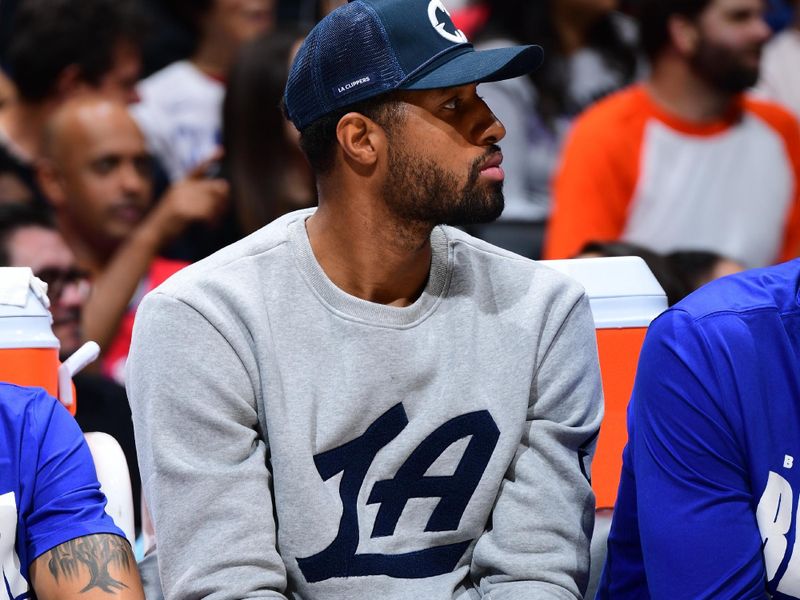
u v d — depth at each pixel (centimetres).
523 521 591
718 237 1245
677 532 550
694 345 549
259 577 561
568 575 591
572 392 614
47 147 1220
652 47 1224
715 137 1228
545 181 1395
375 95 579
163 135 1362
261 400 589
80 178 1214
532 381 612
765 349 543
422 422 589
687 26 1196
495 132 587
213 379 577
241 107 1134
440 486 591
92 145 1209
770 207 1261
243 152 1139
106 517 576
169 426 578
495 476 596
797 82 1541
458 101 584
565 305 617
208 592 559
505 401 601
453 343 603
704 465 548
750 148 1241
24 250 1002
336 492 582
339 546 576
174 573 571
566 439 609
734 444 545
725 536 544
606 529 675
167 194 1205
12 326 624
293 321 591
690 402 547
